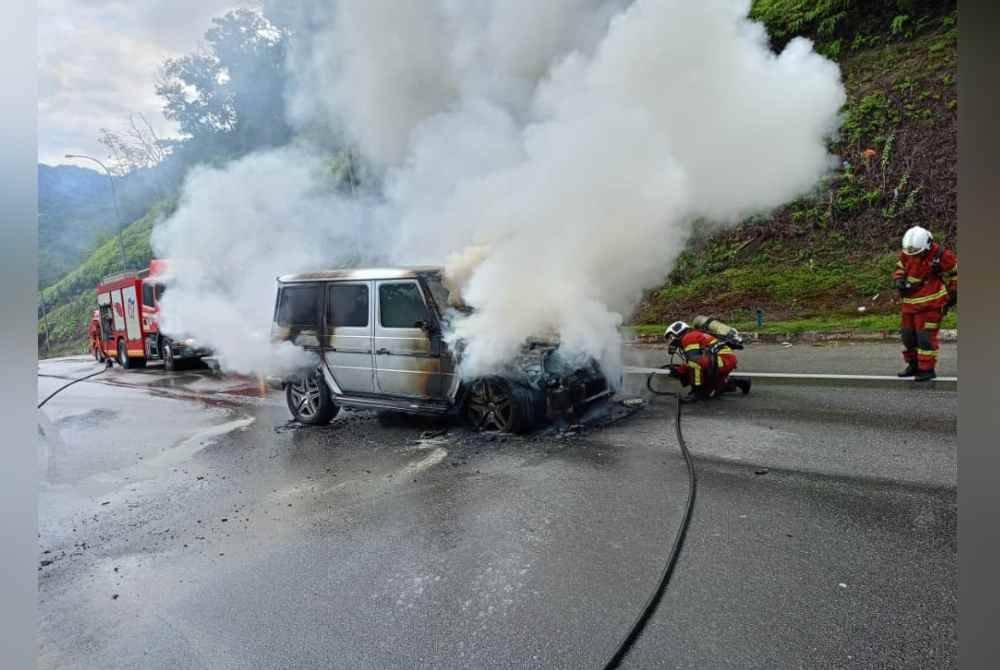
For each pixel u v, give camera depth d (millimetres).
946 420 4543
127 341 14539
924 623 2229
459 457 4609
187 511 4059
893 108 11477
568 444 4668
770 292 10781
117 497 4438
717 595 2492
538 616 2457
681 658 2143
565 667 2148
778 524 3064
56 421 7695
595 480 3869
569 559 2885
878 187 11055
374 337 5609
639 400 5867
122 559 3379
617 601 2506
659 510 3338
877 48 12336
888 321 8508
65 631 2674
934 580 2486
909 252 5711
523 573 2799
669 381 6891
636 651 2197
